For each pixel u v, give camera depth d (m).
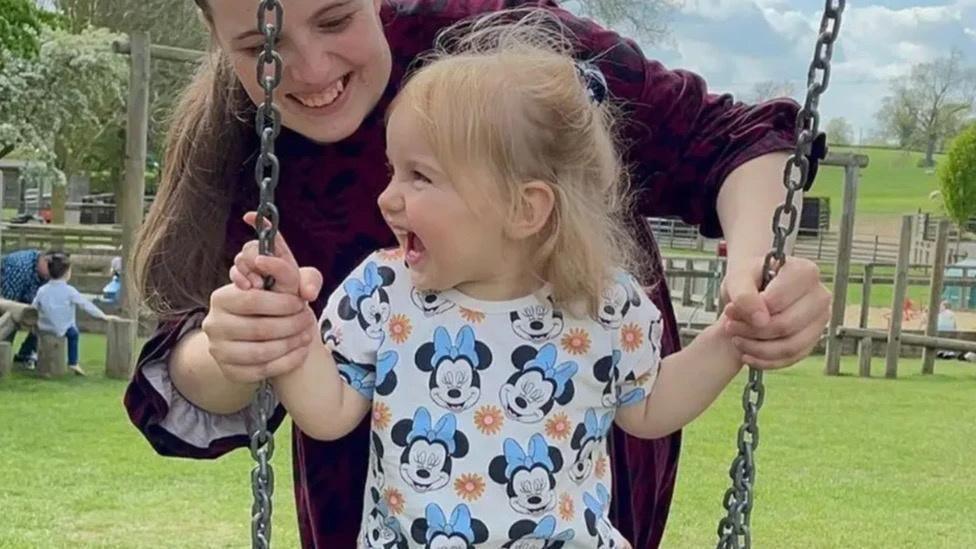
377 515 1.89
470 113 1.74
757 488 7.55
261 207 1.67
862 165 14.44
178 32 20.64
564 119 1.79
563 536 1.83
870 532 6.49
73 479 7.09
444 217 1.76
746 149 2.13
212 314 1.70
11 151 24.53
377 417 1.84
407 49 2.10
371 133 2.09
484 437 1.81
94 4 26.83
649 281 2.20
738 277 1.82
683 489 7.32
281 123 1.93
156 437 2.12
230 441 2.15
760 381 1.86
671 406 1.94
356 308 1.87
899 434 10.06
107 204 34.25
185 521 6.24
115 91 22.66
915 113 65.81
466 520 1.79
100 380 11.28
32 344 11.98
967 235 35.81
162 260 2.18
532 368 1.83
